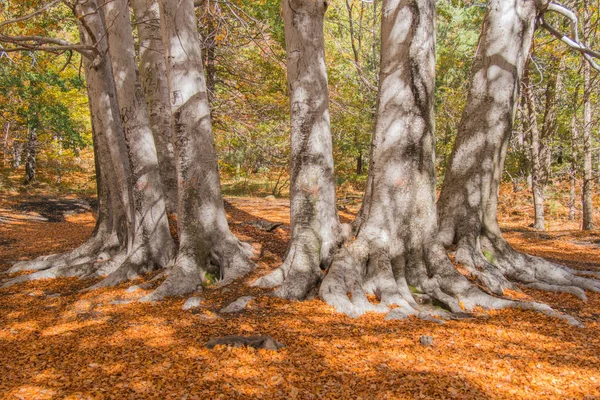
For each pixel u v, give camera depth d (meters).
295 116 7.45
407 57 7.21
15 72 15.58
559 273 7.91
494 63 8.09
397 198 7.32
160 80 10.27
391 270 7.01
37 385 4.13
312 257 7.18
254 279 7.42
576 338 5.29
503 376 4.26
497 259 8.05
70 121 19.72
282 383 4.11
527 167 21.17
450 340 5.20
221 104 17.09
